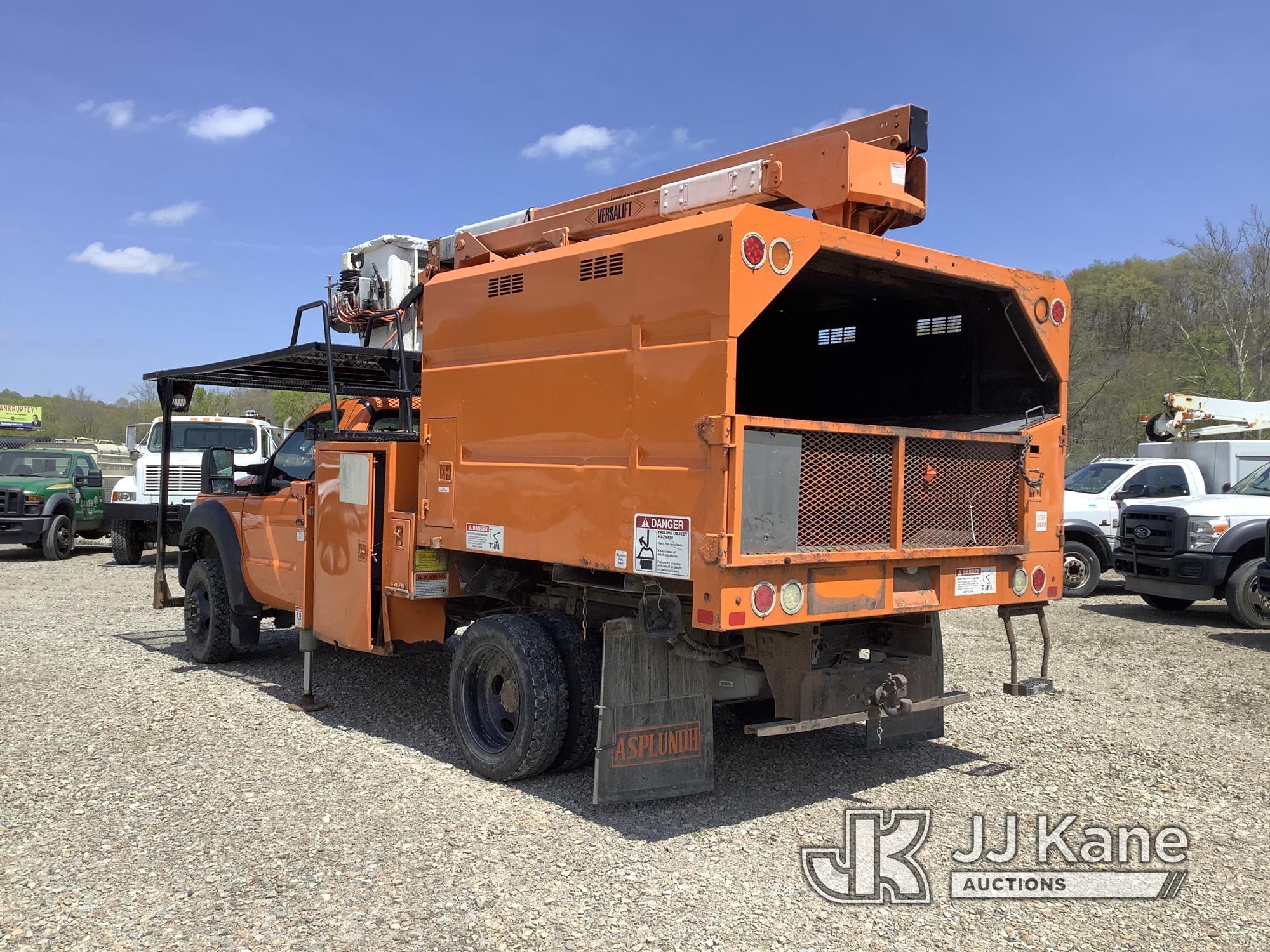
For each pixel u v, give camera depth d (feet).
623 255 13.93
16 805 14.61
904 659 15.89
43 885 11.85
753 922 11.21
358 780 16.05
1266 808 15.49
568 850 13.21
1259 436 65.21
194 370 24.23
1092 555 42.37
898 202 15.44
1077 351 132.77
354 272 26.17
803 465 13.25
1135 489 43.29
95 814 14.28
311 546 20.92
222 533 24.53
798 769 17.33
